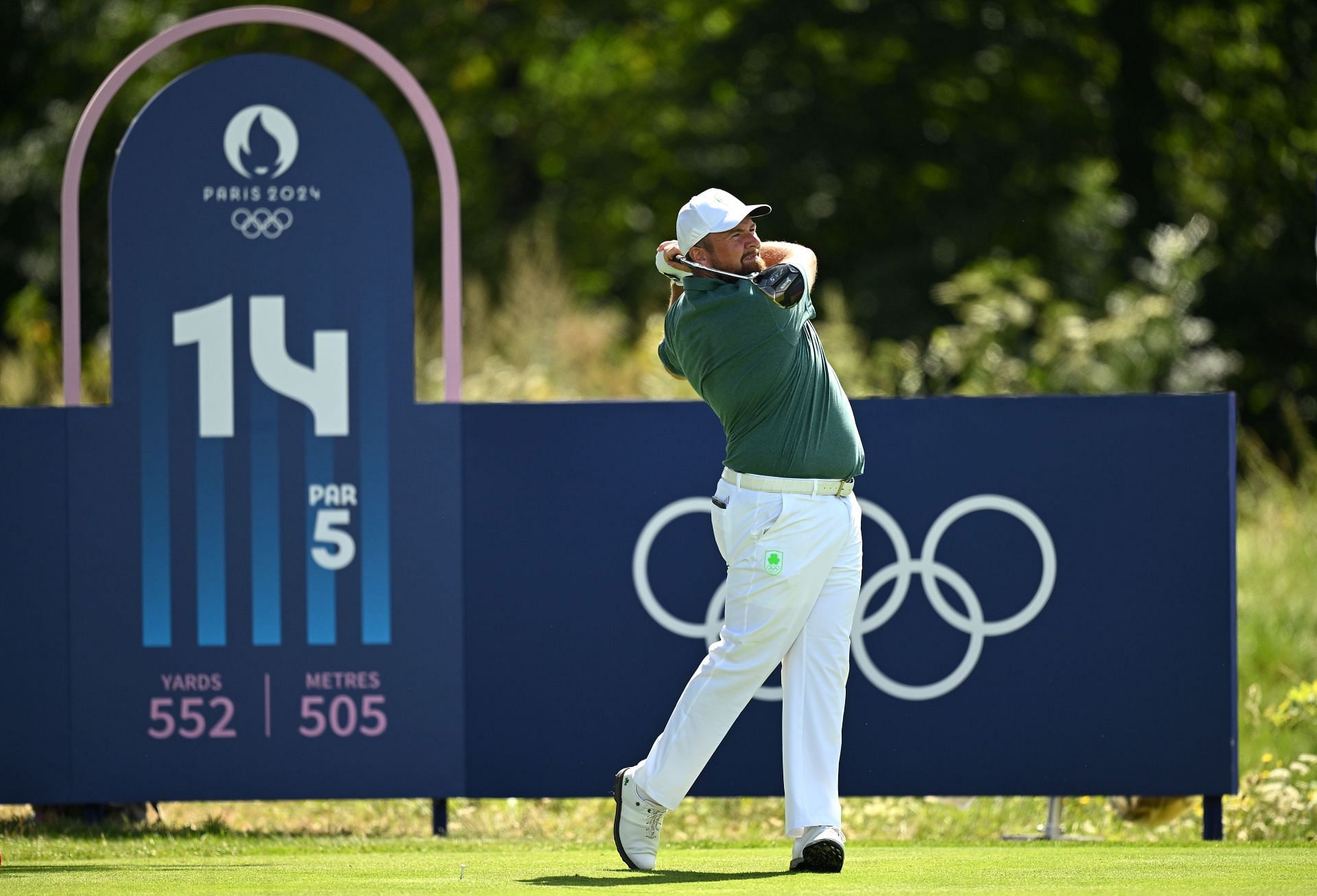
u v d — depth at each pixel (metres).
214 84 20.69
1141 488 20.34
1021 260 65.12
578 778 20.66
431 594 20.72
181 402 20.66
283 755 20.67
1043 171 68.94
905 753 20.50
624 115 71.88
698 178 71.06
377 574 20.72
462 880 15.18
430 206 69.50
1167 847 17.86
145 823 21.80
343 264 20.78
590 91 72.69
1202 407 20.31
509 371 39.50
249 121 20.70
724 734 15.63
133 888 14.70
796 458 15.02
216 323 20.70
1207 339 50.69
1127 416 20.34
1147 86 69.50
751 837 22.59
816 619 15.44
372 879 15.32
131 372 20.61
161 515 20.62
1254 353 68.88
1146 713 20.34
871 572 20.48
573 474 20.67
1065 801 24.05
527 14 70.38
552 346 42.78
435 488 20.73
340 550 20.72
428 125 21.53
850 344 42.12
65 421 20.55
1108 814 23.62
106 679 20.58
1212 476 20.30
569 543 20.67
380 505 20.73
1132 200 68.38
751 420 15.11
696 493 20.64
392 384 20.75
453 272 21.44
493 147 73.75
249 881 15.17
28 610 20.53
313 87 20.77
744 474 15.20
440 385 38.59
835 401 15.24
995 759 20.47
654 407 20.64
